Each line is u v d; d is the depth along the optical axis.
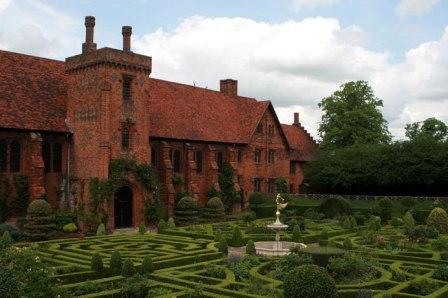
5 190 39.94
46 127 42.78
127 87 44.81
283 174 66.00
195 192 52.50
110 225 42.34
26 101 43.12
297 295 16.80
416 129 88.12
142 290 19.86
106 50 42.53
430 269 24.70
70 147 44.94
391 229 41.38
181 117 54.38
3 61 44.28
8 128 39.94
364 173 61.34
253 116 61.97
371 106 68.69
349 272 23.34
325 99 71.56
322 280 16.81
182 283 21.38
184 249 30.94
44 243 32.09
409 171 58.03
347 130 68.31
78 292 19.89
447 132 82.56
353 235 38.47
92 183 42.34
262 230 39.62
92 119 43.09
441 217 40.31
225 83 64.50
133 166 44.22
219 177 56.28
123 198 44.72
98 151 42.28
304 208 54.56
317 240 37.41
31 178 40.78
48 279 15.60
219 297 18.84
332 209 50.50
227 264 25.52
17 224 40.00
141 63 45.44
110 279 21.66
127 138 44.75
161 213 46.41
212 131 56.53
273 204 57.41
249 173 60.62
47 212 36.50
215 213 49.19
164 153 49.97
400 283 21.38
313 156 71.50
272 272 23.84
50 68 47.91
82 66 44.12
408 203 53.66
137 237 35.97
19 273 14.96
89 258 26.91
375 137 68.62
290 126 76.06
